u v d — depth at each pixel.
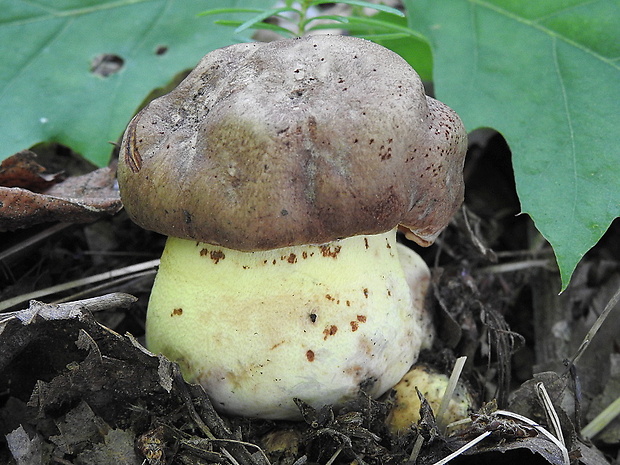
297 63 0.14
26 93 0.21
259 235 0.13
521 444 0.14
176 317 0.14
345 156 0.12
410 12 0.22
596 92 0.19
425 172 0.13
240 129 0.13
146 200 0.13
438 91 0.21
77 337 0.14
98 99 0.21
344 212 0.13
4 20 0.22
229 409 0.15
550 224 0.17
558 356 0.20
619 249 0.23
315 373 0.14
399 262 0.16
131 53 0.22
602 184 0.18
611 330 0.20
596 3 0.20
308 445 0.14
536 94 0.20
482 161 0.25
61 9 0.22
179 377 0.14
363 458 0.14
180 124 0.14
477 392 0.17
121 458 0.14
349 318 0.14
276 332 0.13
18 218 0.17
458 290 0.19
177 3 0.23
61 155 0.24
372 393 0.15
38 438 0.14
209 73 0.15
